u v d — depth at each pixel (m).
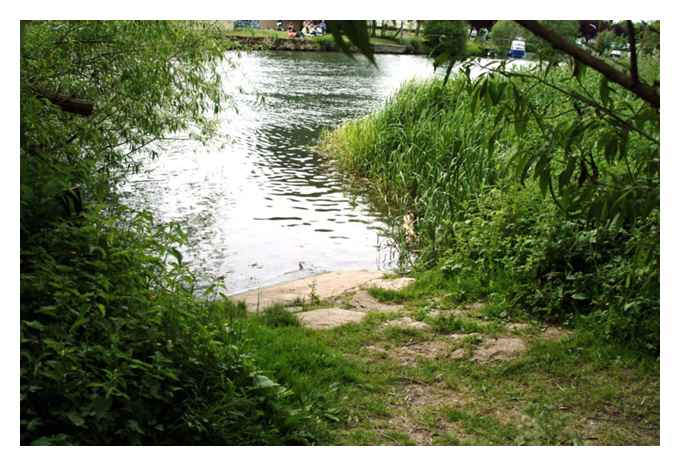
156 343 3.56
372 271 7.76
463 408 4.45
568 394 4.57
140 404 3.29
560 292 5.78
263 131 16.42
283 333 5.49
